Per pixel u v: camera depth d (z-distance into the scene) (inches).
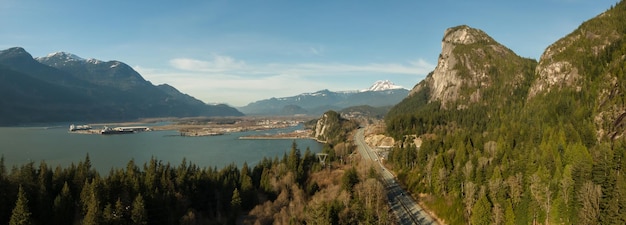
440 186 7135.8
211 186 7677.2
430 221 6427.2
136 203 5659.5
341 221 5639.8
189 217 6264.8
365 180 7347.4
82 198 5940.0
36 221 5502.0
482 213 5541.3
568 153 6624.0
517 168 6584.6
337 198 6456.7
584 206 5068.9
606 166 5634.8
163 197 6363.2
